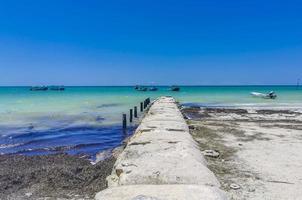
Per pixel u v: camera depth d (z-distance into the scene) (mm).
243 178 8547
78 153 15688
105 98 63594
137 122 27781
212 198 6211
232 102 49719
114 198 6371
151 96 71562
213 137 14891
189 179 7367
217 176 8703
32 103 47781
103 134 21656
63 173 10117
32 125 24625
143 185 6980
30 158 13984
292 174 8961
